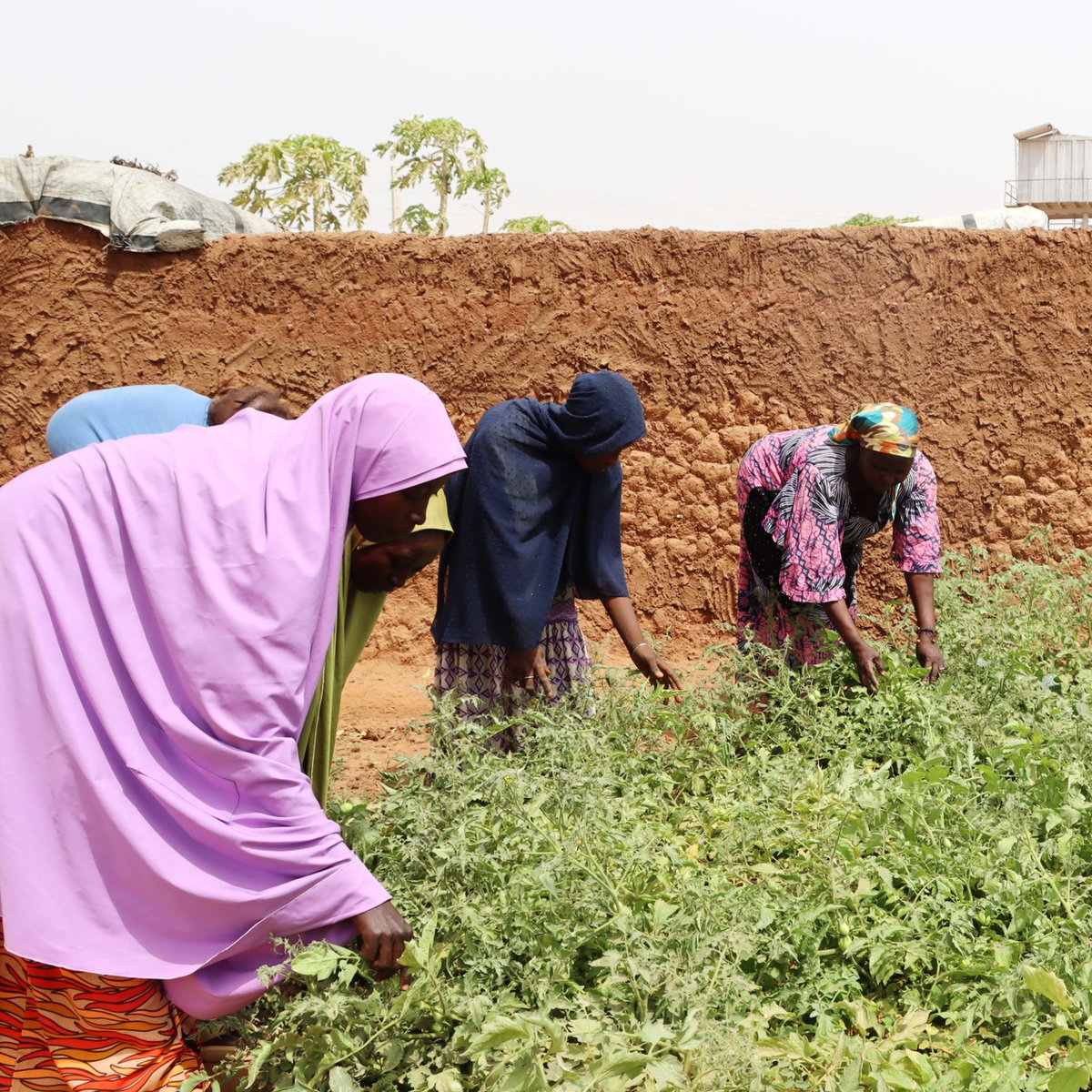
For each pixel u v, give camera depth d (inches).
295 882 103.3
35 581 101.1
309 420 110.8
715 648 188.9
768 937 114.6
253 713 103.6
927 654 184.1
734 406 279.1
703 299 276.4
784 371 276.7
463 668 164.6
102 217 277.6
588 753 141.8
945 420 274.4
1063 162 1261.1
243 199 1117.7
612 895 111.0
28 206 277.3
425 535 118.6
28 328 280.1
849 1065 97.0
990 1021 110.0
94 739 101.1
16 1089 106.4
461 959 108.4
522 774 128.5
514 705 163.8
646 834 122.3
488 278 279.0
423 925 109.5
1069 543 272.8
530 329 279.0
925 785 139.9
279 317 280.8
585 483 163.5
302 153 1106.7
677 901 114.2
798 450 184.2
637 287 277.6
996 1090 97.1
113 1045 105.1
